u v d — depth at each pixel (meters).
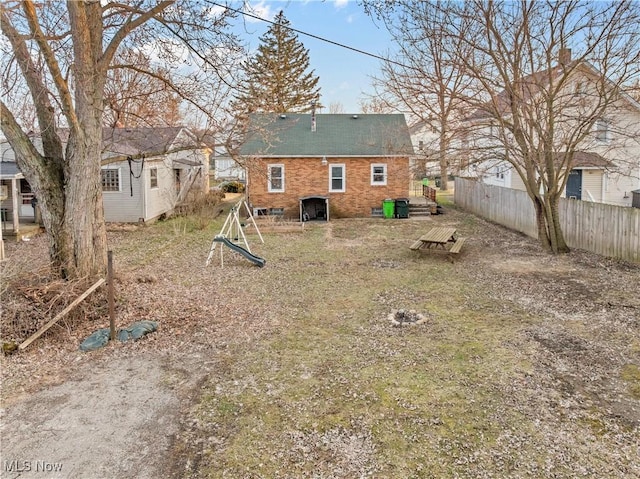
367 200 22.12
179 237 16.67
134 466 4.32
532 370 6.09
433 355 6.61
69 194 8.51
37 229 17.50
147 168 19.75
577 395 5.45
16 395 5.61
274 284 10.53
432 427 4.86
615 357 6.44
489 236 16.36
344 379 5.94
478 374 6.01
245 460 4.38
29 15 7.25
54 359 6.59
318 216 21.92
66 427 4.94
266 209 21.67
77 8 7.83
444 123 15.73
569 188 21.22
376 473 4.18
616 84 11.56
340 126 23.58
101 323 7.86
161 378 6.04
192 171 24.28
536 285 10.02
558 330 7.46
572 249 13.62
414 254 13.52
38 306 7.44
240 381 5.93
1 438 4.75
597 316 8.04
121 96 12.05
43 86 8.36
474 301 9.06
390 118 24.28
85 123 8.44
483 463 4.28
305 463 4.33
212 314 8.45
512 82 12.56
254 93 12.23
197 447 4.60
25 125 9.05
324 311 8.64
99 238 8.89
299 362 6.46
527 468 4.20
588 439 4.61
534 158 12.66
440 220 20.64
